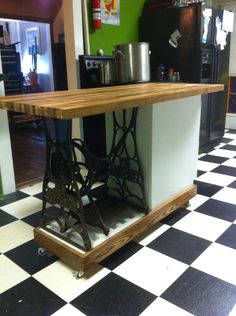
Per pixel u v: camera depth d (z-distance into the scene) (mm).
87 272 1752
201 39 3418
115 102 1442
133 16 3793
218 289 1600
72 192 1766
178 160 2320
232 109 5230
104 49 3529
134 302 1528
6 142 2771
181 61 3623
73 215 1960
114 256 1893
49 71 6934
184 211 2457
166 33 3668
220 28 3795
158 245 1995
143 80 3010
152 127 1964
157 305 1505
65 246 1750
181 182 2426
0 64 2662
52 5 5859
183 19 3480
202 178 3137
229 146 4293
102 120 3039
